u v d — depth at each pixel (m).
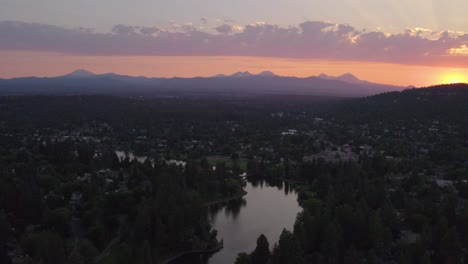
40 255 126.56
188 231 159.00
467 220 153.25
